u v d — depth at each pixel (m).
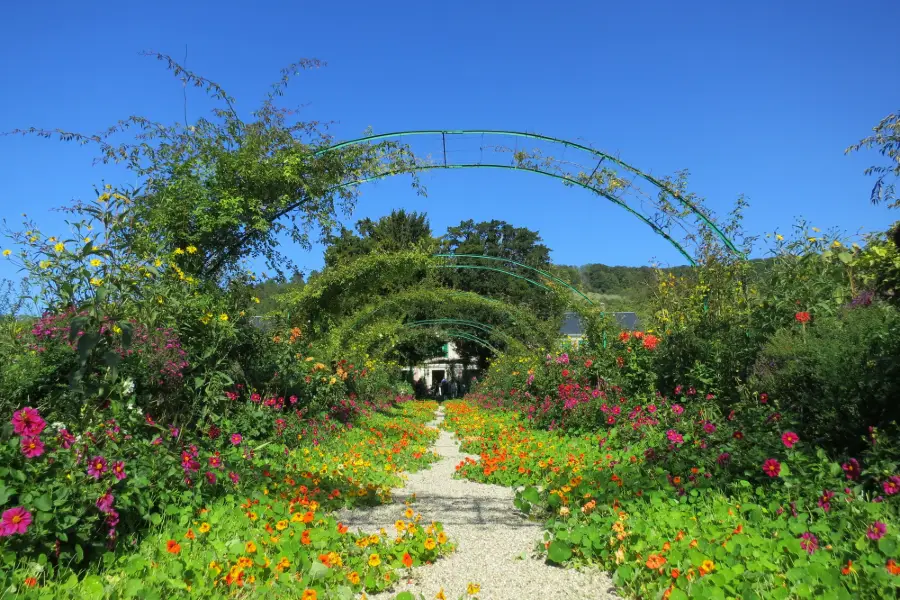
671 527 3.88
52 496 3.04
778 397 6.02
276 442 7.74
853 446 4.71
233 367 7.98
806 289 7.52
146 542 3.55
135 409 4.51
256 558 3.39
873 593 2.72
